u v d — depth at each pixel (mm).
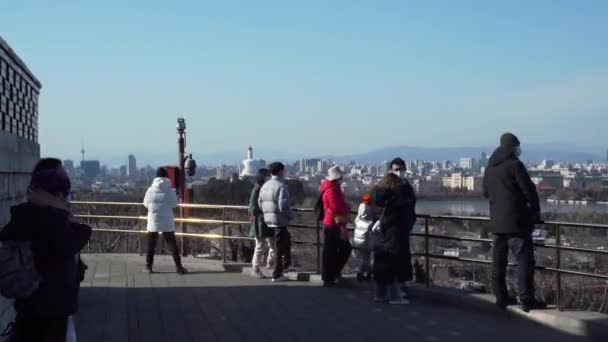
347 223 10664
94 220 17500
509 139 8070
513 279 11016
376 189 9203
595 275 7656
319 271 11500
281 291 10367
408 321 8242
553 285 10219
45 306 4609
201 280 11484
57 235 4578
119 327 7965
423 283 10195
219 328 7957
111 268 12922
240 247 13766
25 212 4605
